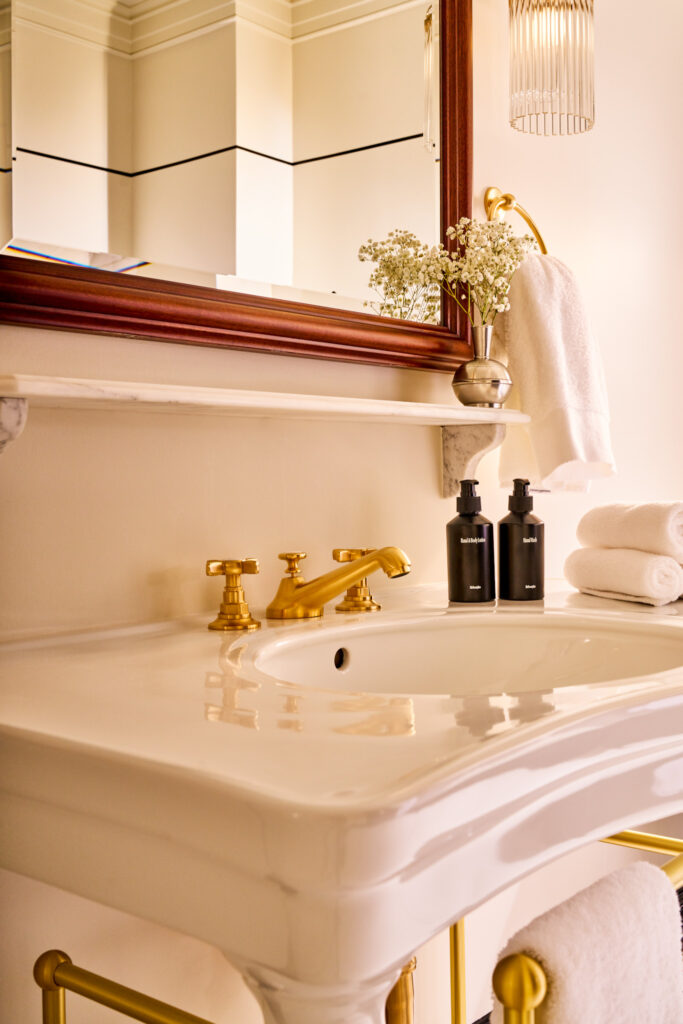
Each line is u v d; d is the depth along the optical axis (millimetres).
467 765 587
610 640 1184
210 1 1221
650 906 746
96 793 646
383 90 1434
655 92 2072
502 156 1673
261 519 1273
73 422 1071
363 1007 565
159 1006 811
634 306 2006
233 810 562
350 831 521
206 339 1178
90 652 996
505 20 1678
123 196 1126
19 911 960
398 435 1465
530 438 1487
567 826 678
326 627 1151
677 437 2133
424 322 1490
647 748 754
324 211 1350
